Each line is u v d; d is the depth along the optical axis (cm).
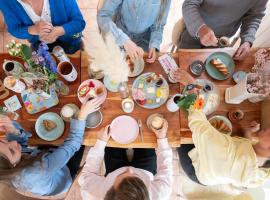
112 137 155
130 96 161
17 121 158
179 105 153
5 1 174
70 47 204
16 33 188
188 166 185
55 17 192
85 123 153
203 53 169
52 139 155
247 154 136
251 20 188
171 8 288
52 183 159
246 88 137
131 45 170
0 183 135
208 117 159
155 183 151
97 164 157
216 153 140
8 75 160
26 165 137
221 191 176
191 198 180
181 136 155
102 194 147
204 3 192
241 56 166
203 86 161
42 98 160
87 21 281
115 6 186
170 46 266
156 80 162
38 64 147
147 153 189
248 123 157
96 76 163
